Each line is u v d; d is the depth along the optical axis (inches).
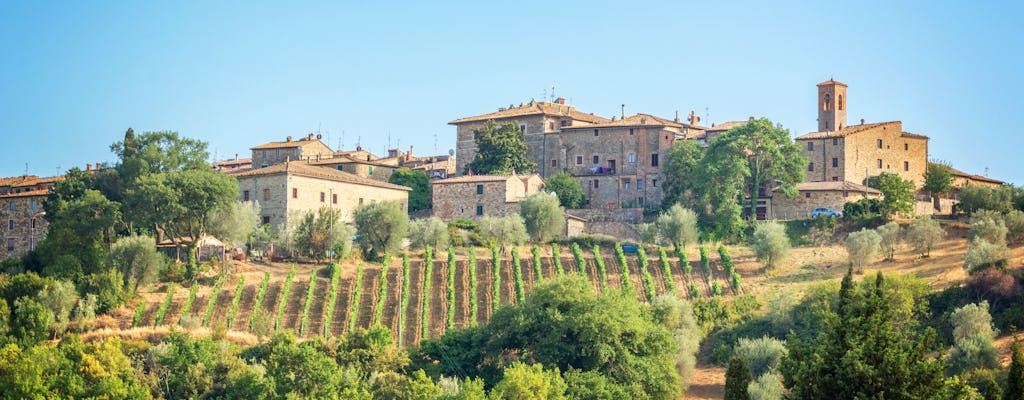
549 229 5172.2
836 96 6353.3
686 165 5753.0
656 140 6082.7
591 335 3476.9
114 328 4092.0
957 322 3513.8
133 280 4338.1
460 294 4375.0
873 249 4507.9
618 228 5319.9
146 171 5108.3
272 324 4131.4
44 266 4665.4
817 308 3799.2
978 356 3248.0
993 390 2239.2
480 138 6166.3
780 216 5472.4
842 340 2369.6
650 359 3508.9
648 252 4953.3
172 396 3390.7
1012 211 4677.7
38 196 5620.1
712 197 5344.5
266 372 3368.6
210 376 3385.8
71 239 4709.6
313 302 4306.1
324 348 3531.0
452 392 3255.4
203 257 4778.5
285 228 5039.4
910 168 6053.2
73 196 5142.7
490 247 4928.6
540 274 4564.5
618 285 4522.6
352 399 3159.5
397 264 4709.6
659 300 3937.0
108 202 4815.5
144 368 3508.9
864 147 5846.5
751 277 4608.8
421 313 4188.0
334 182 5472.4
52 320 4055.1
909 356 2305.6
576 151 6245.1
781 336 3831.2
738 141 5324.8
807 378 2359.7
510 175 5679.1
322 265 4726.9
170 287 4360.2
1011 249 4416.8
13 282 4237.2
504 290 4424.2
